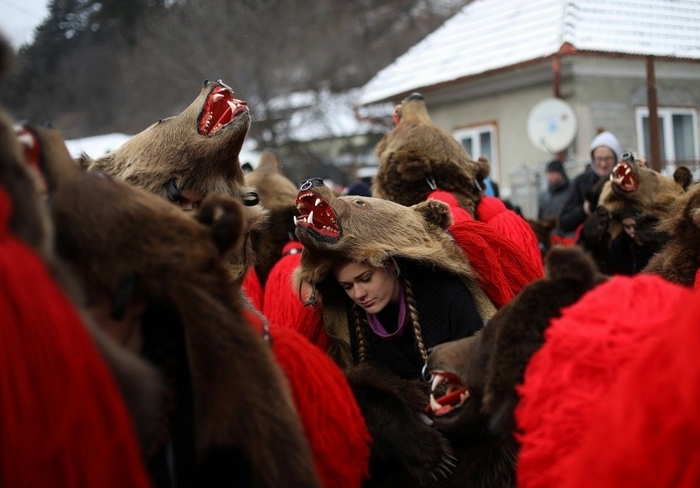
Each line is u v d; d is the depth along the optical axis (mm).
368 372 2676
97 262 1609
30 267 1265
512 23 12453
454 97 12883
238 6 19516
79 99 16703
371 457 2611
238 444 1622
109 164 2617
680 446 1209
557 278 1771
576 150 11094
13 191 1312
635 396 1289
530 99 11906
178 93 17891
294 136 21219
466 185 4016
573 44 10625
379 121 15250
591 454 1363
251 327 1713
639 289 1596
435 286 2846
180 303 1634
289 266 3354
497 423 1785
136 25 18172
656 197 4277
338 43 22922
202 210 1752
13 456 1193
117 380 1426
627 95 10984
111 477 1294
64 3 16859
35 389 1217
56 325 1251
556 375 1557
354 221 2734
